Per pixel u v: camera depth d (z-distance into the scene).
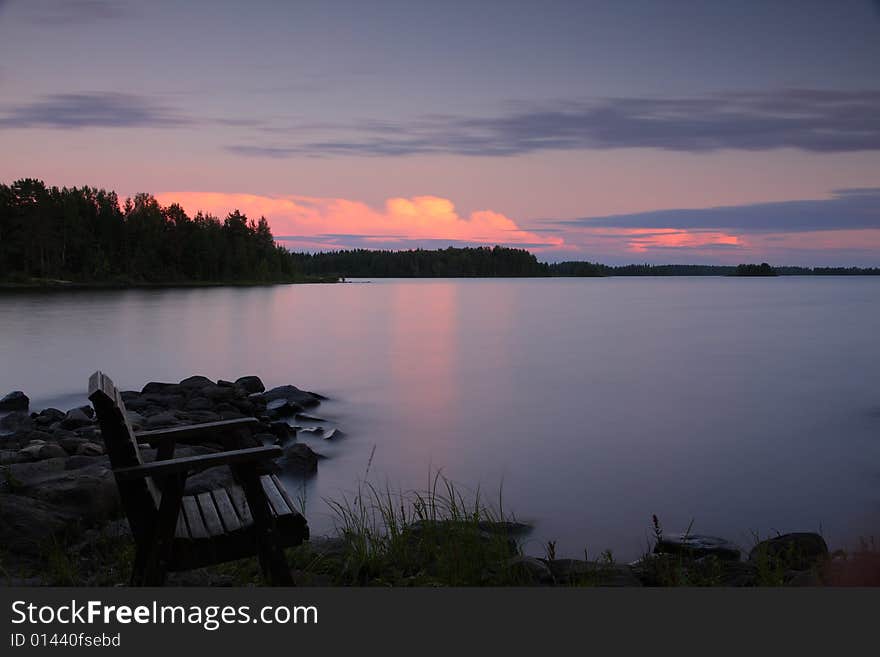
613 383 23.12
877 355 31.80
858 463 12.60
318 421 15.73
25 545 5.41
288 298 99.81
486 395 20.45
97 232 165.00
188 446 9.00
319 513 8.46
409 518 7.63
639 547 7.95
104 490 6.32
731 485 11.00
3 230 144.75
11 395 16.94
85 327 44.75
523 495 10.21
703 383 23.25
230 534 4.13
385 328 47.38
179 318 54.69
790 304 91.31
